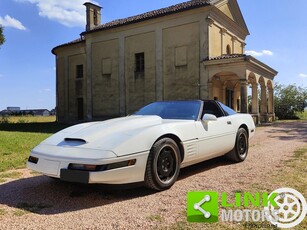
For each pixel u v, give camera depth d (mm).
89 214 3086
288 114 31547
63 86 28766
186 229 2664
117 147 3473
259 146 8148
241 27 24422
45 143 3994
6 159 6109
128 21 22297
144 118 4461
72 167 3412
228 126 5445
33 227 2750
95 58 24984
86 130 4051
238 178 4449
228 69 17859
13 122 28859
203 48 19031
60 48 28469
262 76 20922
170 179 4016
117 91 23469
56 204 3424
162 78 20828
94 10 26734
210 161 5926
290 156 6297
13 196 3730
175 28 20250
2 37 19906
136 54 22422
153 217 2963
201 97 19000
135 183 3635
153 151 3748
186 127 4414
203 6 18719
